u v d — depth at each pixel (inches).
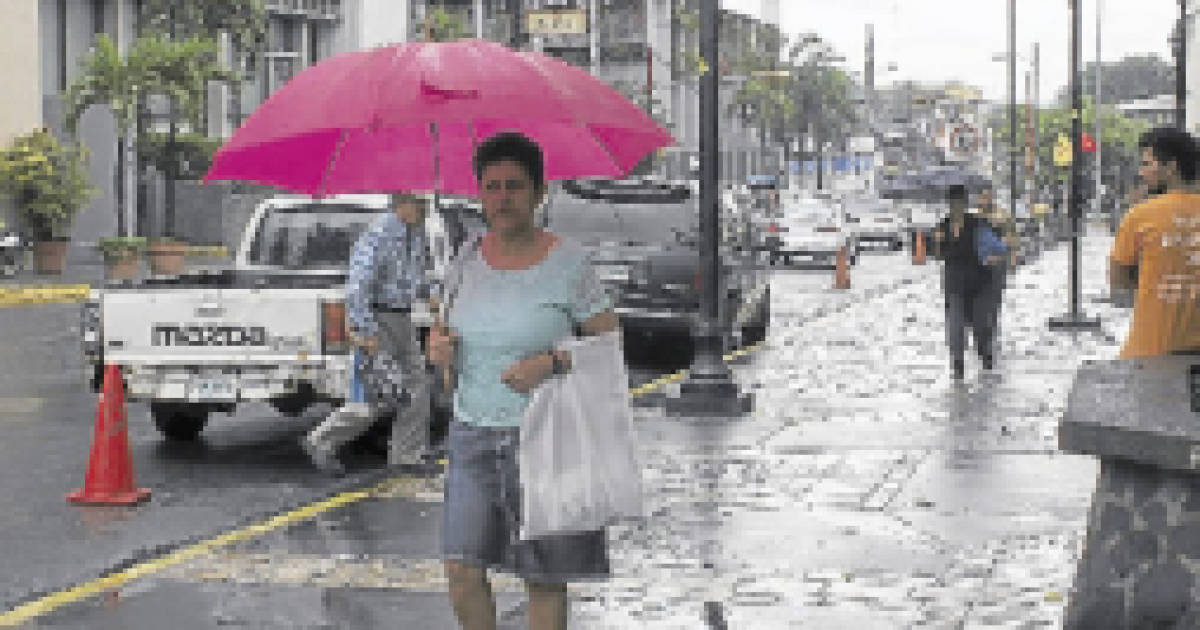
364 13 3358.8
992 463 638.5
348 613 405.4
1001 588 429.7
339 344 645.9
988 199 1205.7
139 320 658.2
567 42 4643.2
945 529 507.8
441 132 357.7
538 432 293.3
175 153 2549.2
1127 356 439.5
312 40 3302.2
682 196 1112.2
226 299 650.8
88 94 2348.7
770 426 757.3
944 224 972.6
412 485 604.4
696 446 691.4
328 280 709.9
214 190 2849.4
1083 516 527.2
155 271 2165.4
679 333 1087.0
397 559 469.7
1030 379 967.0
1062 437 345.1
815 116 7022.6
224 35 2960.1
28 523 533.3
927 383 946.7
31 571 456.1
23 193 2063.2
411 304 613.0
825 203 2684.5
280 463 665.6
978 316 994.7
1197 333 430.0
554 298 298.5
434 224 690.8
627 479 296.5
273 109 326.3
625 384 300.2
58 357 1123.9
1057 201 4394.7
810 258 2566.4
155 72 2365.9
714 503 555.8
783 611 406.3
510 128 344.5
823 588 430.3
